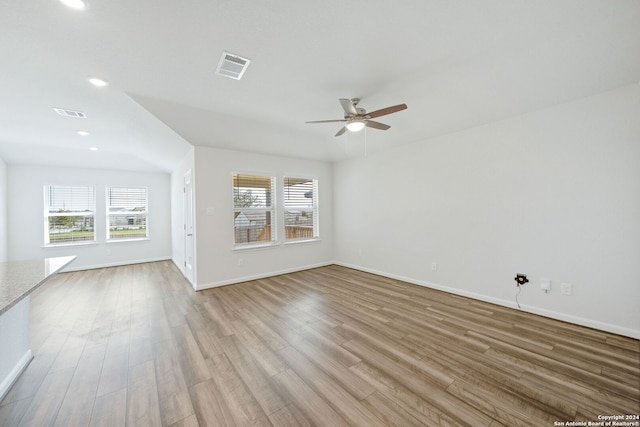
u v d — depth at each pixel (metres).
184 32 1.96
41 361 2.20
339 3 1.70
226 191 4.48
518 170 3.16
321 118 3.79
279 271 5.12
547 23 1.92
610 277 2.58
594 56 2.24
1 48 2.09
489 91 2.86
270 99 3.15
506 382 1.87
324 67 2.47
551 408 1.62
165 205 6.85
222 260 4.43
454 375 1.95
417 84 2.79
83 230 5.89
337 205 5.93
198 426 1.52
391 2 1.70
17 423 1.55
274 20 1.85
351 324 2.86
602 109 2.59
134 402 1.72
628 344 2.35
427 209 4.16
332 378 1.94
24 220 5.30
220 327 2.83
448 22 1.90
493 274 3.41
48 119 3.68
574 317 2.79
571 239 2.80
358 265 5.47
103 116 3.57
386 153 4.81
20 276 1.71
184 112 3.42
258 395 1.77
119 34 1.96
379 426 1.50
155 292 4.11
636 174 2.43
